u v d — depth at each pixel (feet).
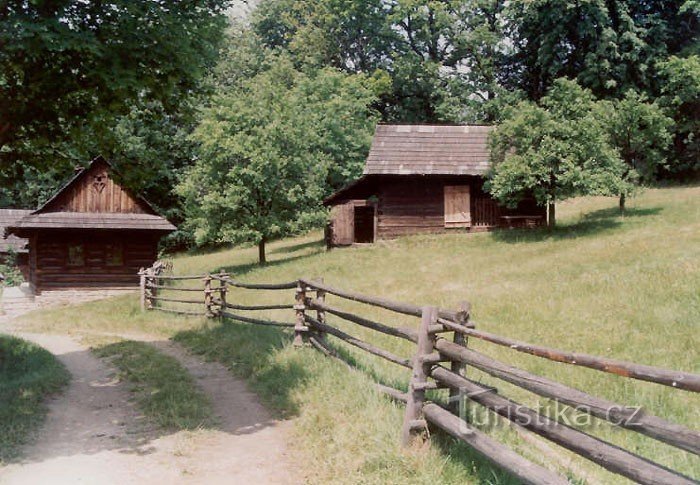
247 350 34.45
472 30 162.30
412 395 18.30
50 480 17.08
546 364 28.71
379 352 23.67
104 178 95.40
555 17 130.72
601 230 76.23
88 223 91.71
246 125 94.84
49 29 24.50
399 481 15.79
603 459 11.39
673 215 79.61
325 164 109.50
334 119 131.95
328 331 30.07
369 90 148.46
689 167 125.80
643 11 139.33
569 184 76.79
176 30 27.43
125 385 29.45
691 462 16.92
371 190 107.14
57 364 35.37
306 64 172.55
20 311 88.99
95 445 20.22
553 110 80.18
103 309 67.62
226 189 92.07
